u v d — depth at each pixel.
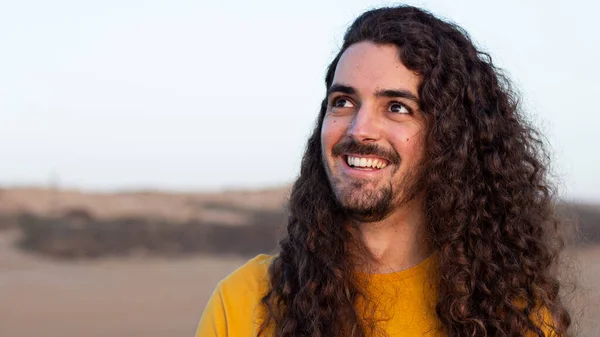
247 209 40.41
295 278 2.83
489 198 2.93
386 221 2.79
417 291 2.75
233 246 28.84
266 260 2.92
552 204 3.21
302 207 2.98
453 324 2.70
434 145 2.79
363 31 2.80
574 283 3.27
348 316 2.72
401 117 2.74
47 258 24.06
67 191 38.12
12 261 22.77
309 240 2.86
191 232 29.67
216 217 36.16
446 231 2.80
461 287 2.73
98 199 38.03
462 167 2.85
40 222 29.50
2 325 13.36
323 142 2.77
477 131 2.95
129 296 17.19
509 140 3.00
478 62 3.02
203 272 22.45
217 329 2.76
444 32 2.93
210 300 2.84
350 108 2.76
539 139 3.24
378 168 2.71
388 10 2.88
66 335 12.63
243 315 2.77
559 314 2.82
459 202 2.83
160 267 23.25
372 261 2.82
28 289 17.94
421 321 2.73
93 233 28.27
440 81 2.82
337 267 2.79
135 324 13.68
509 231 2.90
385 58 2.74
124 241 27.55
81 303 16.11
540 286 2.85
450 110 2.83
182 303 16.28
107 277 20.72
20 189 36.56
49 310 15.07
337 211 2.89
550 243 3.12
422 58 2.76
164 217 34.53
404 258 2.81
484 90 3.02
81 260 24.33
